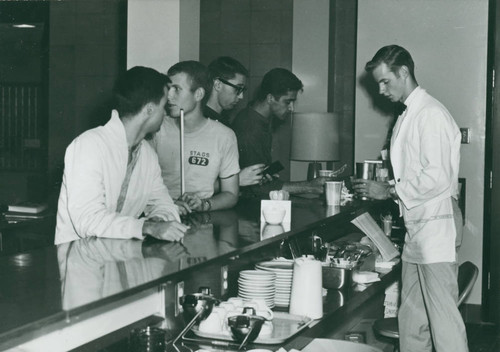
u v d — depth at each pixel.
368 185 3.54
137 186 2.39
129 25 4.75
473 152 5.39
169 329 2.06
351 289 2.83
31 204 4.05
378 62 3.38
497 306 5.31
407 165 3.34
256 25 6.32
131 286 1.49
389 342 3.45
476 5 5.36
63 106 6.35
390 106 5.68
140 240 2.14
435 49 5.48
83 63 6.26
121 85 2.21
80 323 1.71
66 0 6.23
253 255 2.71
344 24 6.18
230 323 1.91
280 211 2.68
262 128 4.03
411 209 3.29
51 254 1.87
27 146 6.43
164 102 2.28
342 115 6.22
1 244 3.55
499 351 4.59
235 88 3.70
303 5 6.13
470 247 5.40
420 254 3.25
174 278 1.65
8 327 1.19
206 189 3.28
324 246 3.05
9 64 6.35
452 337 3.15
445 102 5.46
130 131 2.24
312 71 6.15
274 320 2.20
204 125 3.26
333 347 2.23
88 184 2.09
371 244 3.62
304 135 5.41
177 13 4.70
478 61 5.37
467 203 5.40
